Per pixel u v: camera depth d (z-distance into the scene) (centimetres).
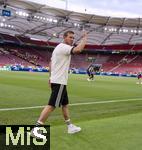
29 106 1218
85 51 9469
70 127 734
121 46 9200
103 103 1442
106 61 9212
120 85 3225
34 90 1998
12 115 988
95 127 812
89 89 2369
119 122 898
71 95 1791
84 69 8738
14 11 8156
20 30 8725
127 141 672
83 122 891
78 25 9275
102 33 9562
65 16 8894
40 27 8931
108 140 677
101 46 9388
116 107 1311
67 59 703
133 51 9012
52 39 9188
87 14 8719
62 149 600
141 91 2406
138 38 9169
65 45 698
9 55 8331
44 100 1450
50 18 8894
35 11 8400
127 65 8838
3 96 1559
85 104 1370
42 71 7606
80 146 624
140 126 839
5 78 3375
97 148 612
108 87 2759
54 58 705
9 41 8506
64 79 702
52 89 704
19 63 8219
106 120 934
